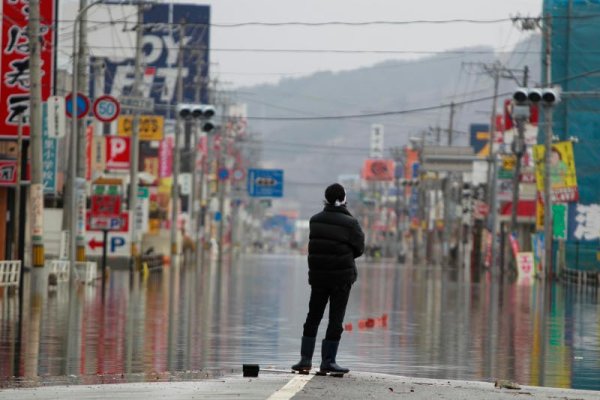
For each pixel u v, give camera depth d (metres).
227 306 98.44
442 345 64.50
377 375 44.50
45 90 113.00
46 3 112.75
